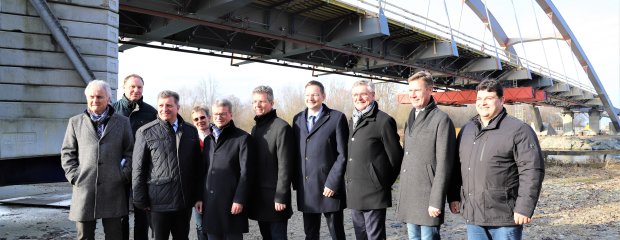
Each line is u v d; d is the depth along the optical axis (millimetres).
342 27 16234
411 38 19797
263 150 4465
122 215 4320
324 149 4445
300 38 15664
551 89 40219
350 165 4387
